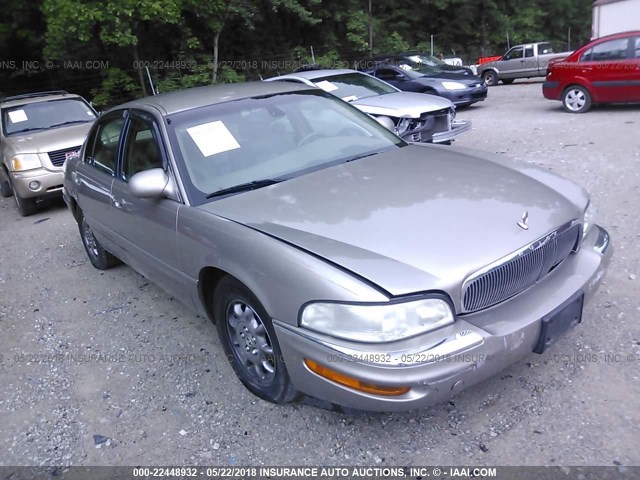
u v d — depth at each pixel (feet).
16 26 62.64
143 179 10.85
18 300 16.62
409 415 9.58
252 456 9.07
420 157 11.98
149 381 11.44
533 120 35.78
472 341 7.91
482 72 70.54
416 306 7.75
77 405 10.94
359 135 13.25
